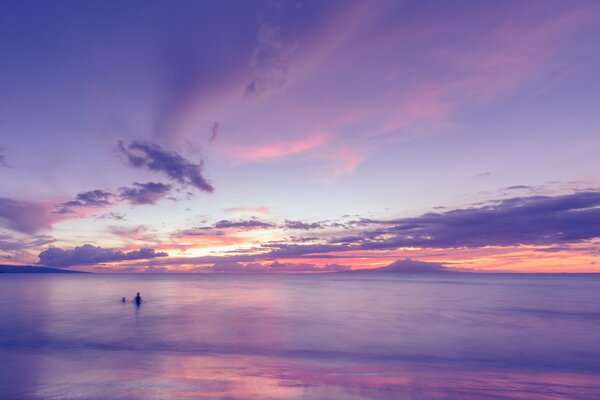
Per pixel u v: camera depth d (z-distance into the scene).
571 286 137.00
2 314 43.16
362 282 167.00
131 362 21.59
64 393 15.88
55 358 22.50
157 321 37.94
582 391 17.05
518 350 26.00
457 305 56.69
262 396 15.58
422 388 17.08
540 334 31.88
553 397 16.12
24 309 48.12
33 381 17.64
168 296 72.69
